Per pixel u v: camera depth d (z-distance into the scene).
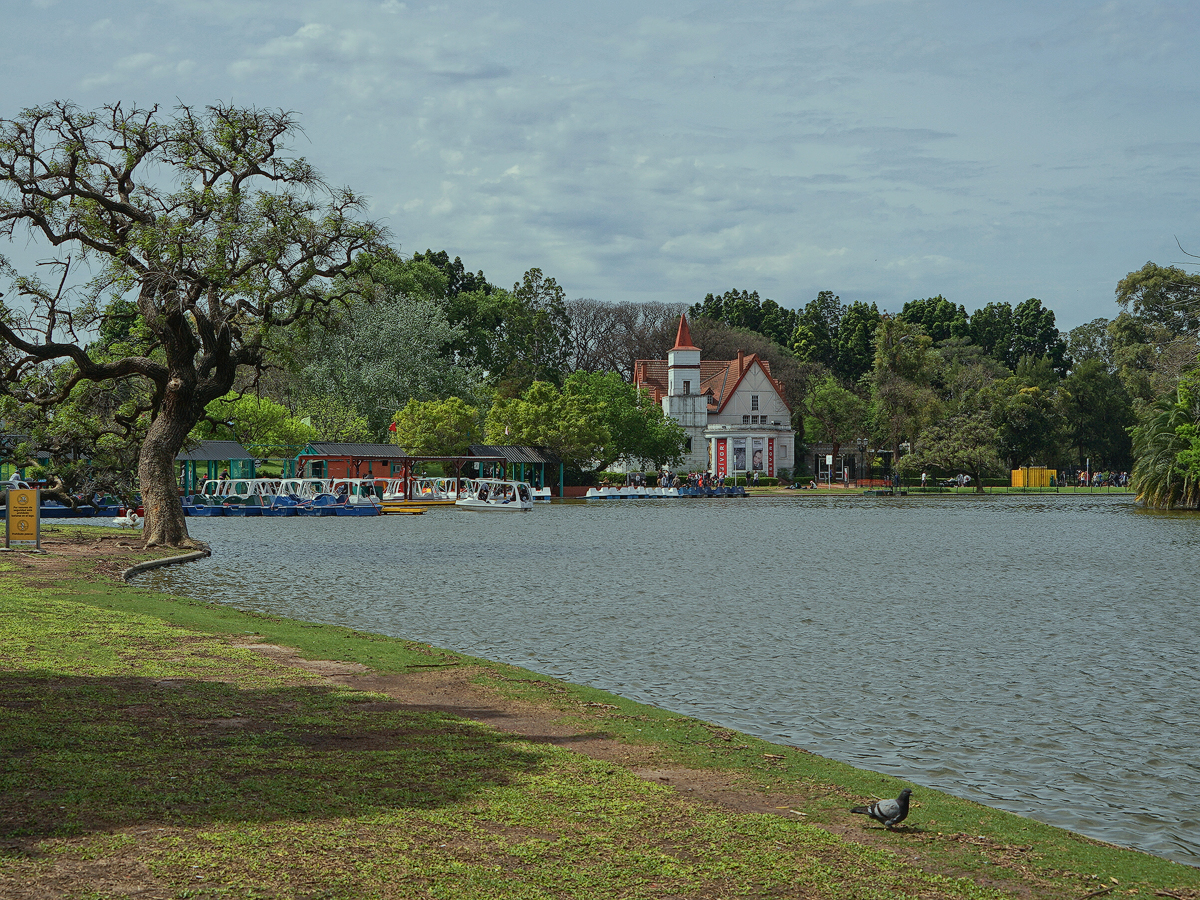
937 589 28.31
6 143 34.12
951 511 76.44
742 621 21.98
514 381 116.75
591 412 98.69
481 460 92.06
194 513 65.75
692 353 121.00
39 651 14.76
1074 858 7.88
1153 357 123.12
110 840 7.03
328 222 36.56
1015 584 29.69
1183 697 14.98
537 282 129.62
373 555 38.12
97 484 47.38
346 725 10.95
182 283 34.19
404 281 112.25
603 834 7.69
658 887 6.73
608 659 17.52
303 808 7.89
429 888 6.48
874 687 15.49
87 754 9.21
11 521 31.95
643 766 10.02
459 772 9.16
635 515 70.75
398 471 95.00
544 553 39.53
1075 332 177.88
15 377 37.09
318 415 88.38
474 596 25.95
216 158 36.47
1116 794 10.60
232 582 28.67
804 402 129.00
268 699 12.16
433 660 15.77
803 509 79.81
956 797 9.89
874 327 159.88
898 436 117.31
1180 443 76.06
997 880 7.28
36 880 6.29
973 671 16.78
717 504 89.12
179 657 14.79
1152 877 7.54
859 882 7.01
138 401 43.69
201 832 7.27
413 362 96.69
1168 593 27.67
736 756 10.62
